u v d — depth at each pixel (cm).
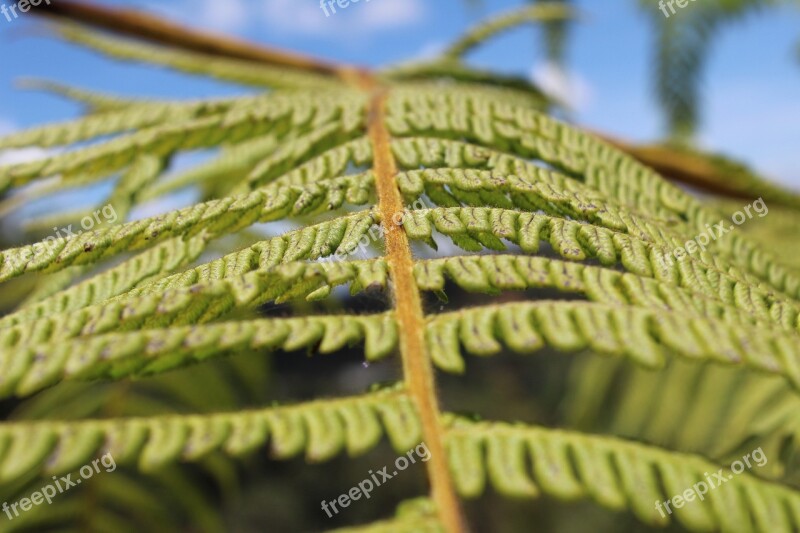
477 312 30
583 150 41
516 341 29
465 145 38
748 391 68
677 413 82
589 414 97
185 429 26
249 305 31
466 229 32
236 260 32
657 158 66
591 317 29
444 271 31
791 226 61
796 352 28
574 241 32
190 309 31
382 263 31
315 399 28
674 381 86
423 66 75
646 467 27
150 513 77
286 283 31
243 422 27
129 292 31
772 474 40
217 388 86
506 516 139
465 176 35
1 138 43
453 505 26
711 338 28
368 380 179
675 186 40
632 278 30
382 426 27
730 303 31
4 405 96
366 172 36
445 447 27
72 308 33
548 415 144
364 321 30
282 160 41
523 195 36
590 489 26
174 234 33
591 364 104
